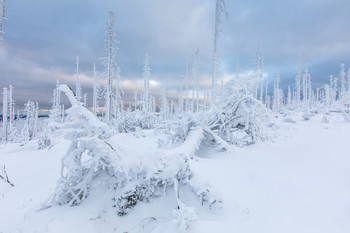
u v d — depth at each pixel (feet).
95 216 12.82
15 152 45.27
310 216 10.14
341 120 51.90
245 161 19.25
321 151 21.02
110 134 14.32
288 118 55.11
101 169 15.93
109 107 75.56
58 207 13.75
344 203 10.98
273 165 17.29
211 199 12.02
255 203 11.79
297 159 18.67
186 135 26.89
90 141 13.38
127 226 12.35
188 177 14.14
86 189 14.10
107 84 75.20
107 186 14.71
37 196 19.16
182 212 10.11
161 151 14.61
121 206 13.16
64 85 13.43
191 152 19.86
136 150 14.80
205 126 26.50
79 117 13.48
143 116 59.26
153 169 13.61
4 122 109.50
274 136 32.22
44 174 25.70
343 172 14.80
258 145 26.94
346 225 9.29
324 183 13.38
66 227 11.80
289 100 206.49
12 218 15.38
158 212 13.03
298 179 14.10
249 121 28.04
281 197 12.03
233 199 12.30
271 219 10.21
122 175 14.16
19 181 24.02
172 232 10.00
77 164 14.07
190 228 10.07
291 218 10.12
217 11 59.67
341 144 23.47
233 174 15.72
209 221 10.61
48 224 11.93
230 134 29.07
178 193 13.06
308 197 11.80
